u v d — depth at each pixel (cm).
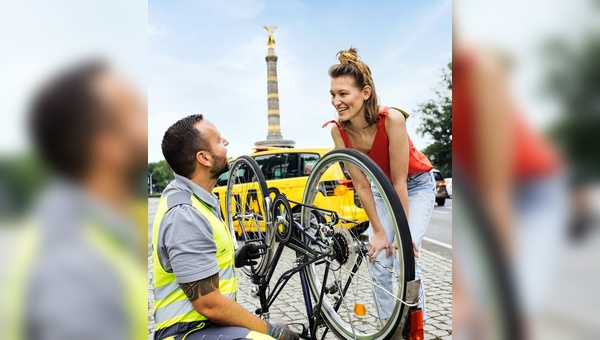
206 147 189
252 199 337
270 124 3131
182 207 175
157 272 183
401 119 233
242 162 339
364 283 243
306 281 249
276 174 667
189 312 180
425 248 649
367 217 243
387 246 229
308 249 237
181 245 167
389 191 179
